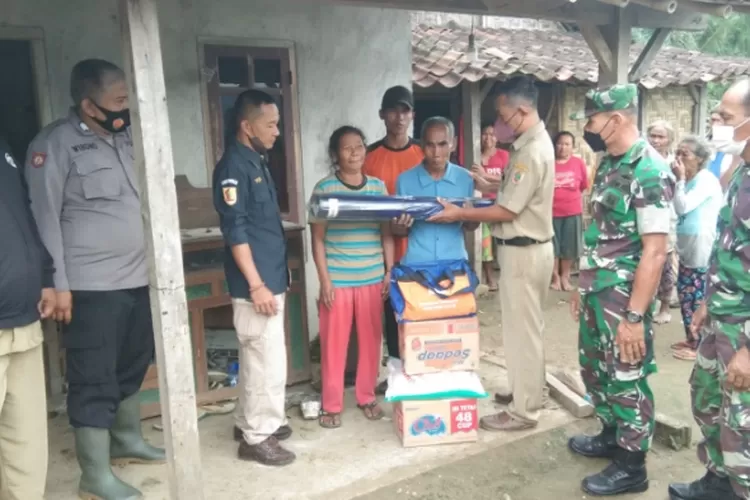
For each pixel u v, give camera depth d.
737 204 2.44
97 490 2.97
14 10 3.79
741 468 2.49
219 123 4.54
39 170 2.77
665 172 2.77
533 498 3.00
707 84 9.08
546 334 5.48
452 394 3.43
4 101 3.92
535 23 9.62
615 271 2.90
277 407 3.30
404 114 3.92
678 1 3.40
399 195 3.62
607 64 4.32
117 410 3.15
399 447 3.46
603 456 3.31
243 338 3.22
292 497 3.01
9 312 2.52
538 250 3.38
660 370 4.58
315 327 5.04
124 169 2.95
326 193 3.38
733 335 2.47
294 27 4.79
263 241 3.16
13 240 2.52
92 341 2.90
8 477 2.75
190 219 4.17
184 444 2.62
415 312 3.39
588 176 7.05
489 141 6.85
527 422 3.59
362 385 3.78
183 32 4.34
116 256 2.92
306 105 4.92
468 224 3.78
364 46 5.17
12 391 2.67
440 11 3.87
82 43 4.03
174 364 2.56
